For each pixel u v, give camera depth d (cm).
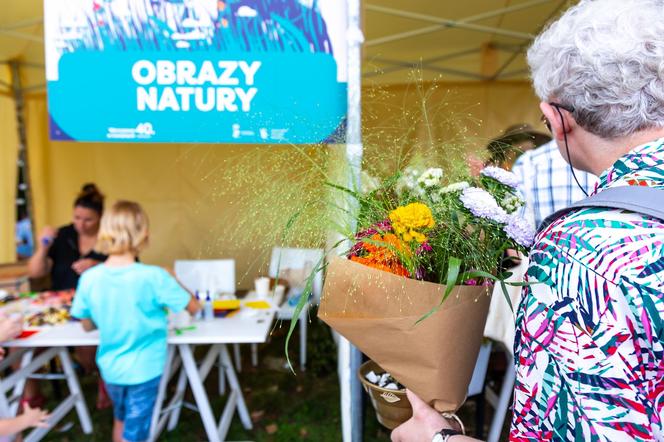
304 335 346
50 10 150
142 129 152
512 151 103
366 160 99
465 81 463
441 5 353
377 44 420
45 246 326
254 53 148
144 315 208
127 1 148
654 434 52
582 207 61
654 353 51
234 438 270
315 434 271
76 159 491
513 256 101
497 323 171
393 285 84
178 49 149
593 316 54
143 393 213
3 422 191
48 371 317
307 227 93
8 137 453
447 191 89
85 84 151
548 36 67
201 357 374
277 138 120
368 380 110
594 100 60
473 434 244
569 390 56
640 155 59
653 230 53
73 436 276
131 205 215
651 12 59
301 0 145
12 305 280
